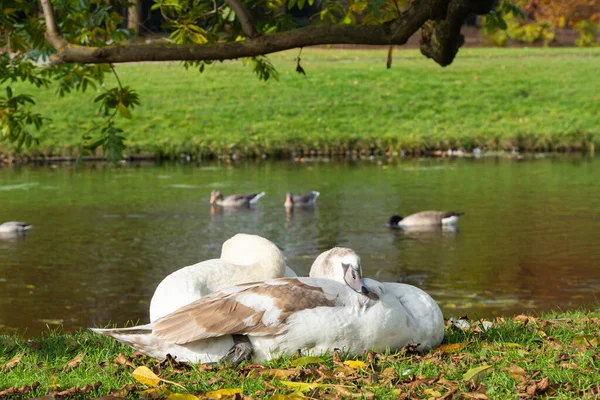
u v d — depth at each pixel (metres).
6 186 25.31
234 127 35.44
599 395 5.56
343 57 48.84
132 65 44.53
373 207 21.94
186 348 6.34
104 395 5.86
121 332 6.37
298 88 40.81
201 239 18.06
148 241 17.78
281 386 5.85
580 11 54.66
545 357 6.54
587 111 38.38
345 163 31.12
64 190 24.59
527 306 12.35
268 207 22.25
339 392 5.71
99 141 8.95
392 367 6.17
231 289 6.40
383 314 6.39
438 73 43.84
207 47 6.80
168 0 7.98
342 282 6.57
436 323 6.80
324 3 8.04
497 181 25.81
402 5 7.30
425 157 32.62
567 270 14.77
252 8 8.20
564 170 28.03
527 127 35.78
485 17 7.70
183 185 25.75
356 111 37.91
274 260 7.11
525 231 18.44
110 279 14.55
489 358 6.57
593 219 19.59
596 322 8.11
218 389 5.74
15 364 6.90
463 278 14.38
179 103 37.94
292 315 6.20
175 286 6.80
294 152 33.06
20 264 15.73
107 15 8.55
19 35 8.73
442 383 5.89
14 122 9.77
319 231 19.06
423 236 18.27
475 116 37.75
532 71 44.53
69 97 37.16
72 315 12.26
